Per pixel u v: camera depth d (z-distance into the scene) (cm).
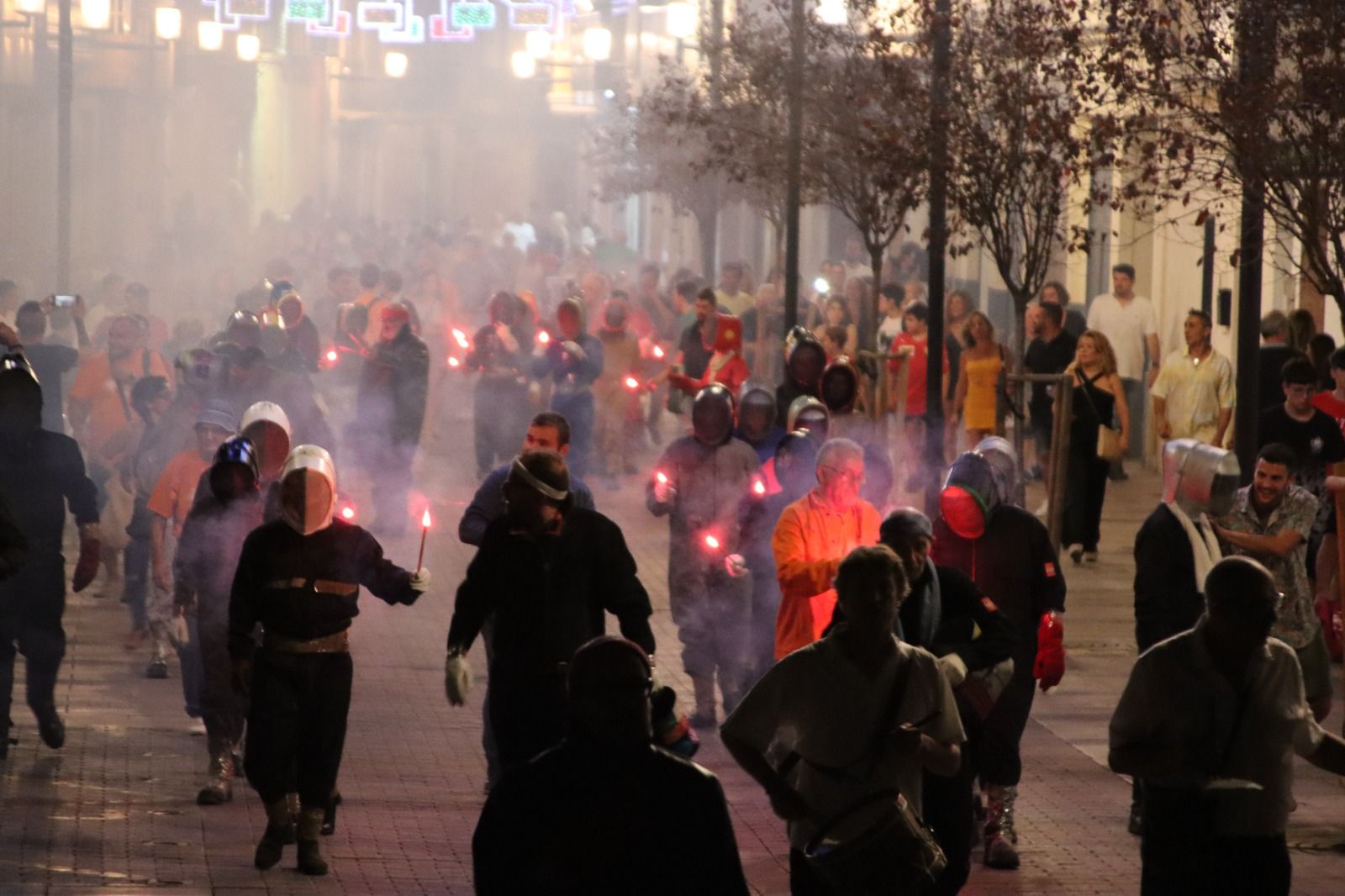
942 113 2008
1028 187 2125
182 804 1265
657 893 649
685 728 830
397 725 1521
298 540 1124
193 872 1105
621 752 653
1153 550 1157
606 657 655
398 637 1866
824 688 854
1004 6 2081
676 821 650
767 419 1560
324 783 1123
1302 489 1218
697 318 2844
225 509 1286
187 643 1431
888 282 3903
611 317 2988
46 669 1367
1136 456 3344
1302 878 1137
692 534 1498
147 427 1766
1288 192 1694
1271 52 1633
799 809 850
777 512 1494
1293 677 854
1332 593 1571
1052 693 1670
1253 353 1697
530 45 5022
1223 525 1216
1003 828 1170
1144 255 3372
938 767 860
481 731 1511
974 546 1158
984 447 1238
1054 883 1133
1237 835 854
